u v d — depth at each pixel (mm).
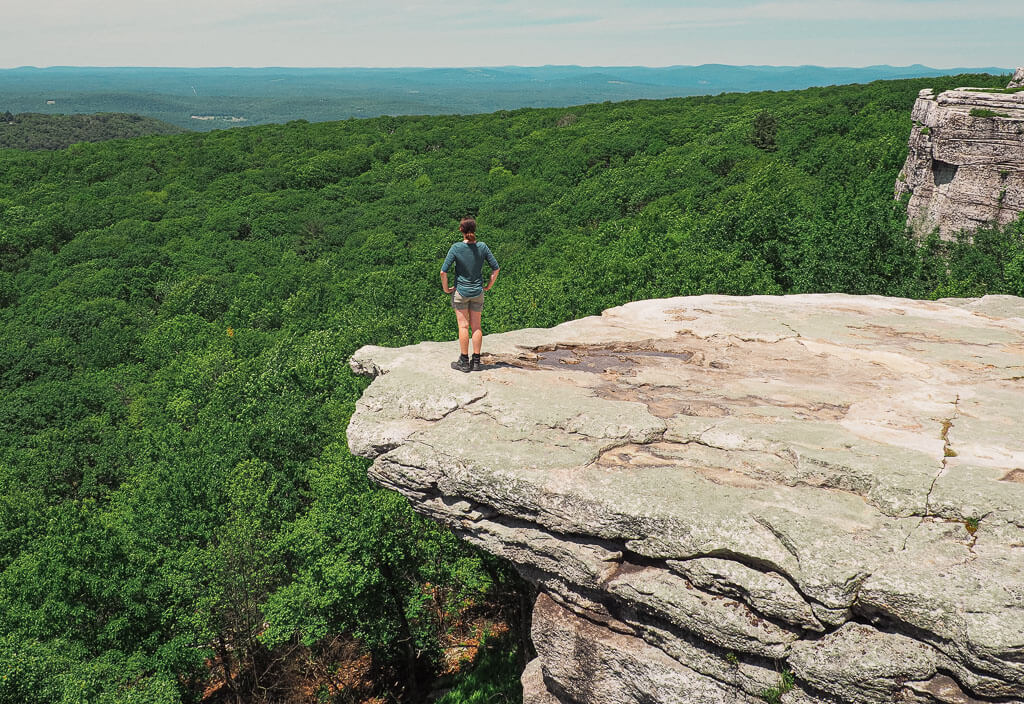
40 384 52906
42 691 17734
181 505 27359
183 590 23594
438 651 26328
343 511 22062
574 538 8430
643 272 34812
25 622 22594
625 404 9711
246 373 43438
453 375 10797
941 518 7195
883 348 12008
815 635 6941
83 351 58500
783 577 7008
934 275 28266
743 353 11984
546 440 9078
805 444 8422
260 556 25484
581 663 8719
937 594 6367
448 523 9570
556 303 33625
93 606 22875
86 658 21906
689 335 13008
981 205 27734
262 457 31250
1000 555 6672
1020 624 6004
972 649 6066
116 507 29188
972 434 8539
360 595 23219
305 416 33031
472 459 8914
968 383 10375
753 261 32500
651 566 8000
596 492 8086
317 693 26750
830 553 6895
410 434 9680
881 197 37281
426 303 55062
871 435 8664
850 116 81125
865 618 6793
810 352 11945
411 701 25094
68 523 23375
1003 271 24984
